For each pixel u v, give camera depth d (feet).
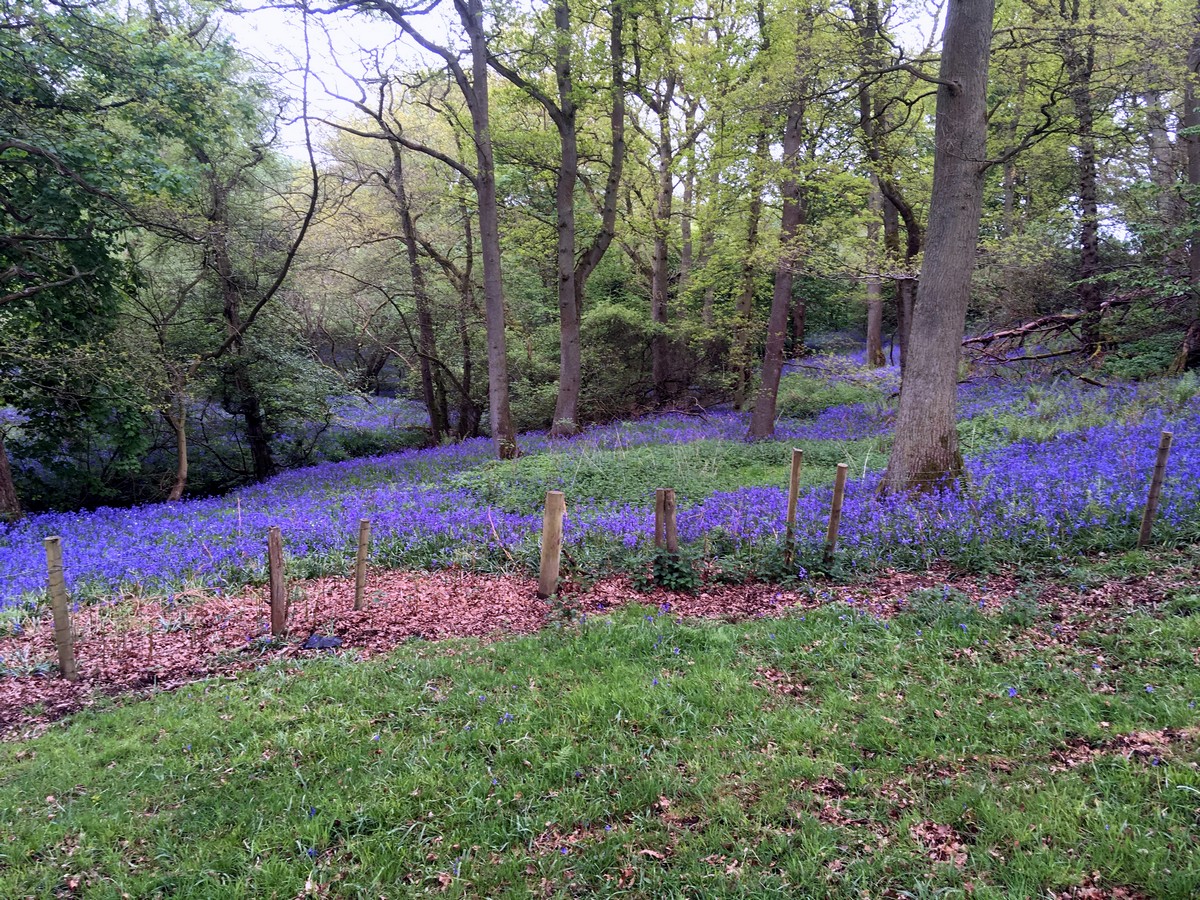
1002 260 52.80
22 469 60.39
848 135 57.00
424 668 19.29
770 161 55.21
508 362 85.56
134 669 20.83
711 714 15.70
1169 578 20.48
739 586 24.88
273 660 20.79
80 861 12.17
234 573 29.73
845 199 69.41
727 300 85.25
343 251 71.72
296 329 72.54
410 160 73.92
